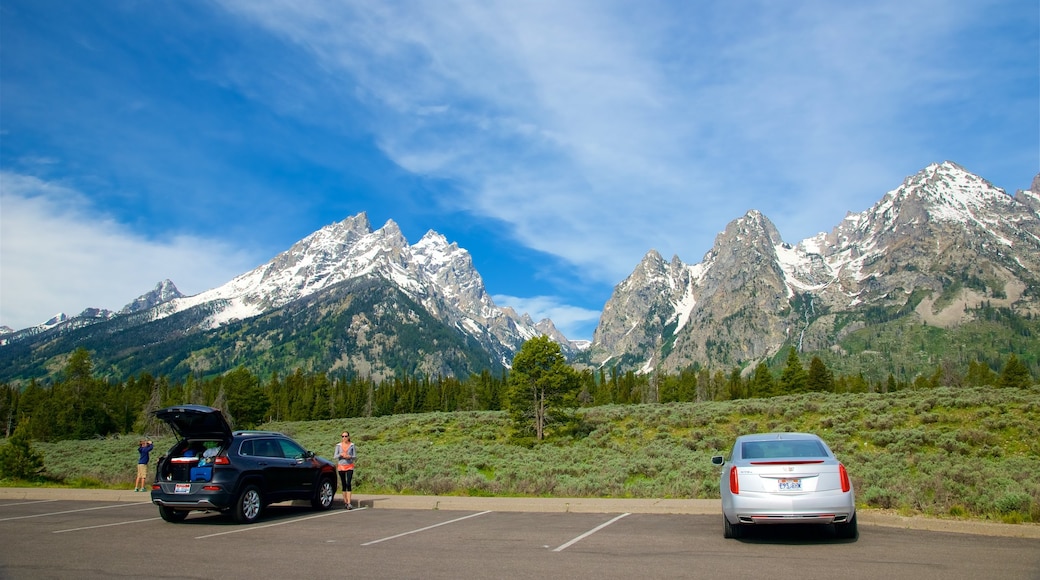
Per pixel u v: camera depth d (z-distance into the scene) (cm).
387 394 13388
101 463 3788
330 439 5547
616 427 4903
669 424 4581
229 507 1380
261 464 1468
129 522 1455
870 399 4994
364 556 1007
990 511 1321
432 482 2098
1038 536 1110
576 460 3284
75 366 10425
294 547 1096
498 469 2994
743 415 4725
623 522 1379
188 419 1408
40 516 1584
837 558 931
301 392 13750
